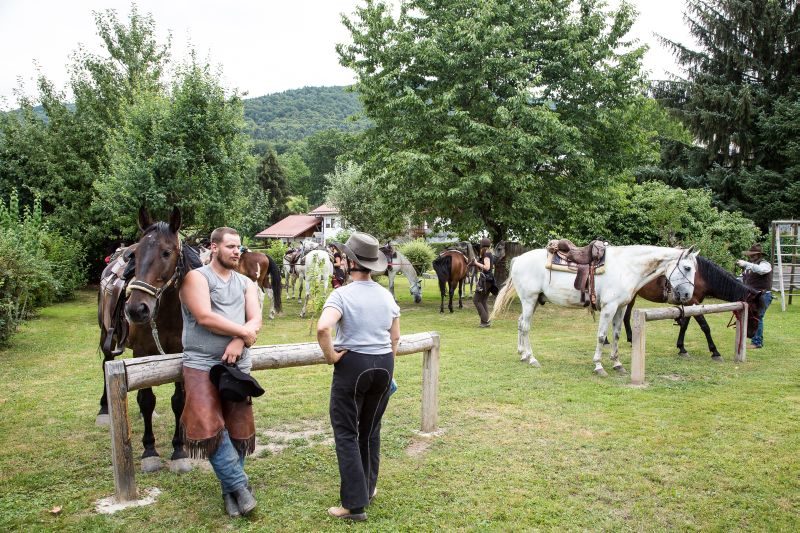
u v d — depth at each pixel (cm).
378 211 1919
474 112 1558
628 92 1572
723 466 447
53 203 1991
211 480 412
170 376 366
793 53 2503
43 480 413
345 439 350
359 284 354
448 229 1733
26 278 1035
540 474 430
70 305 1662
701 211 2048
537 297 835
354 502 348
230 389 334
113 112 2127
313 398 639
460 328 1198
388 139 1596
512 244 1758
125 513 360
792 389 684
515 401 627
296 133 15862
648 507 379
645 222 2042
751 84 2614
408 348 480
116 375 356
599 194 1659
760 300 912
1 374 771
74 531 337
